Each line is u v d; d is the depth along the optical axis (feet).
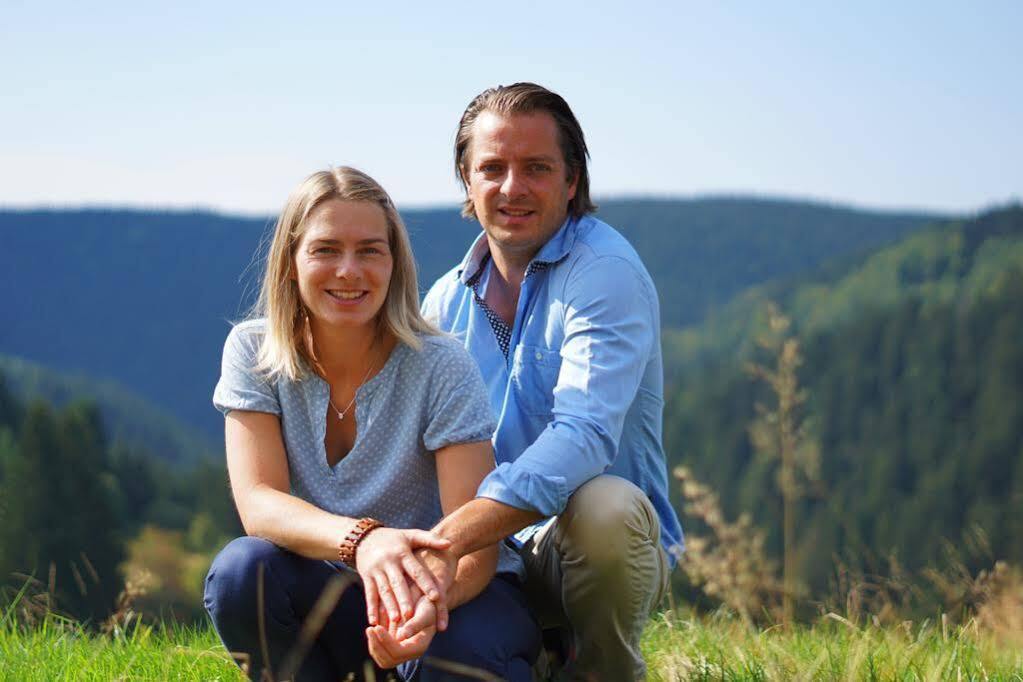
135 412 434.71
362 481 10.56
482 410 10.48
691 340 453.58
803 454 17.67
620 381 10.80
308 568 9.98
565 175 11.82
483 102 12.01
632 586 10.38
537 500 9.86
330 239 10.01
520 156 11.59
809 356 260.83
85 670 11.53
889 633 13.39
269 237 10.59
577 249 11.48
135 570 15.02
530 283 11.66
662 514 11.91
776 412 18.19
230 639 9.98
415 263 10.62
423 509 10.68
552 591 11.10
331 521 9.73
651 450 11.80
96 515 173.27
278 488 10.48
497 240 11.87
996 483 208.44
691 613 15.11
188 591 175.32
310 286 10.08
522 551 11.38
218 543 222.07
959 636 13.15
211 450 432.66
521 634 9.84
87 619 14.66
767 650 11.50
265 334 10.63
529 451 10.21
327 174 10.32
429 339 10.58
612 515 10.19
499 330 12.11
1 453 203.92
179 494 246.88
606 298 11.03
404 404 10.50
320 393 10.54
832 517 198.29
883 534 198.39
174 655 12.31
